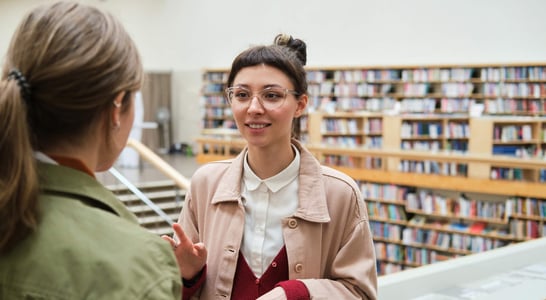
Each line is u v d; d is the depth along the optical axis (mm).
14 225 590
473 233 5262
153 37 13070
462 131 8664
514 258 1989
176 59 12914
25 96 622
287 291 915
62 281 584
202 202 1128
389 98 9609
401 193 5707
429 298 1608
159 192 7434
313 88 10336
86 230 623
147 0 13016
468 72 8859
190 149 12414
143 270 615
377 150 6035
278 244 1016
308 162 1058
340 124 9648
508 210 5059
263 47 1023
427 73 9211
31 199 598
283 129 995
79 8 667
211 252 1056
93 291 584
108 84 640
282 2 10977
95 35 645
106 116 676
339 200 1039
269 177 1038
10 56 652
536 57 8461
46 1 684
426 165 5773
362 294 994
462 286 1725
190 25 12516
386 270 5887
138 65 699
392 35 9727
